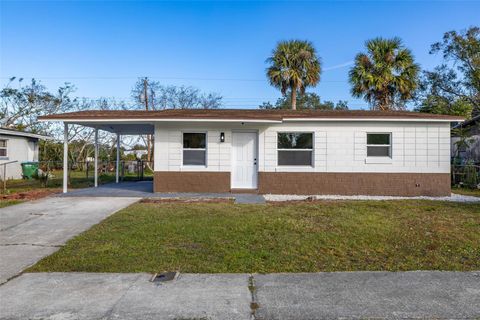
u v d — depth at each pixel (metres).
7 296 3.88
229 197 11.50
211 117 11.80
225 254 5.39
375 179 12.69
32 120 29.86
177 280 4.34
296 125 12.74
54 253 5.52
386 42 21.56
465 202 10.68
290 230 6.84
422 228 7.03
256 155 12.92
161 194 12.21
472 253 5.48
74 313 3.47
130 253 5.42
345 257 5.30
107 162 25.48
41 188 14.54
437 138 12.70
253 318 3.38
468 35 24.33
